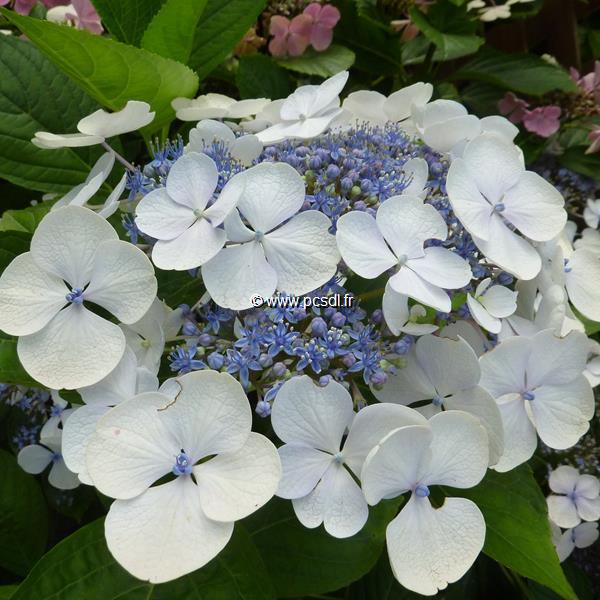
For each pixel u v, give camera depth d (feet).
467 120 0.80
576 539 1.09
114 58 0.81
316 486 0.64
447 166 0.81
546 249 0.79
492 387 0.72
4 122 0.92
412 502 0.64
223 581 0.68
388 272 0.71
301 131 0.83
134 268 0.65
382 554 0.90
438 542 0.63
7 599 0.70
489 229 0.74
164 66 0.83
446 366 0.69
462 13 1.27
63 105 0.94
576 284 0.84
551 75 1.30
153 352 0.70
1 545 0.88
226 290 0.66
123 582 0.67
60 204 0.84
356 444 0.64
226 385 0.60
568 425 0.76
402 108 0.92
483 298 0.72
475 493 0.76
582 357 0.74
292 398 0.62
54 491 0.94
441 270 0.69
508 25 1.51
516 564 0.71
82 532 0.69
